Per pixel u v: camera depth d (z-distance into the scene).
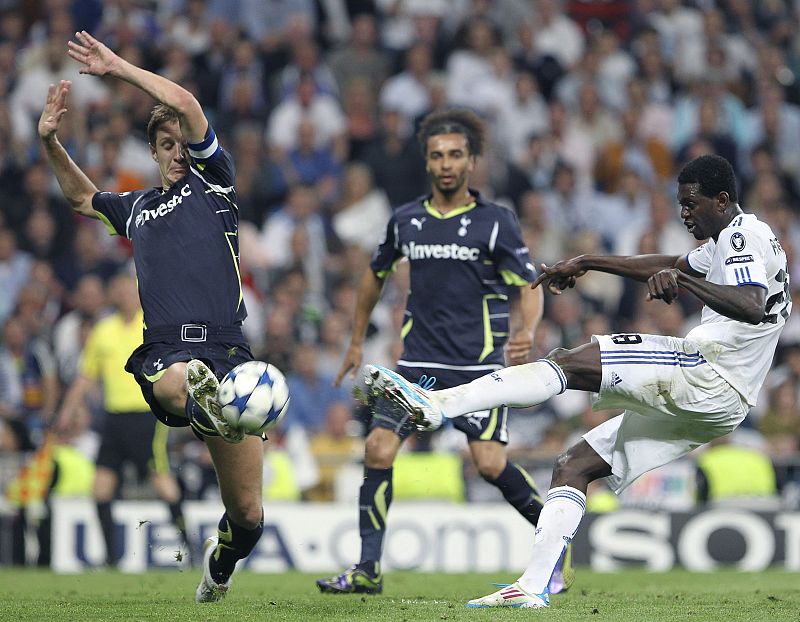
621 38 64.62
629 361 18.31
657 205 53.84
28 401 43.28
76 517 36.56
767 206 56.31
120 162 52.69
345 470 38.19
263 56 57.44
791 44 67.00
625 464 19.14
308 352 43.38
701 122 59.19
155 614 18.25
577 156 57.78
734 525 36.66
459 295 24.27
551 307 47.91
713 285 17.77
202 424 17.58
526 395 18.14
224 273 18.75
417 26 60.25
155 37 58.72
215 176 18.83
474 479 39.22
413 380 24.41
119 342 35.66
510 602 18.53
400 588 25.83
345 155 55.97
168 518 36.06
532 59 60.78
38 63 55.41
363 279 25.58
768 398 46.84
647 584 27.89
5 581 29.05
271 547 36.12
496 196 54.44
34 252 50.88
